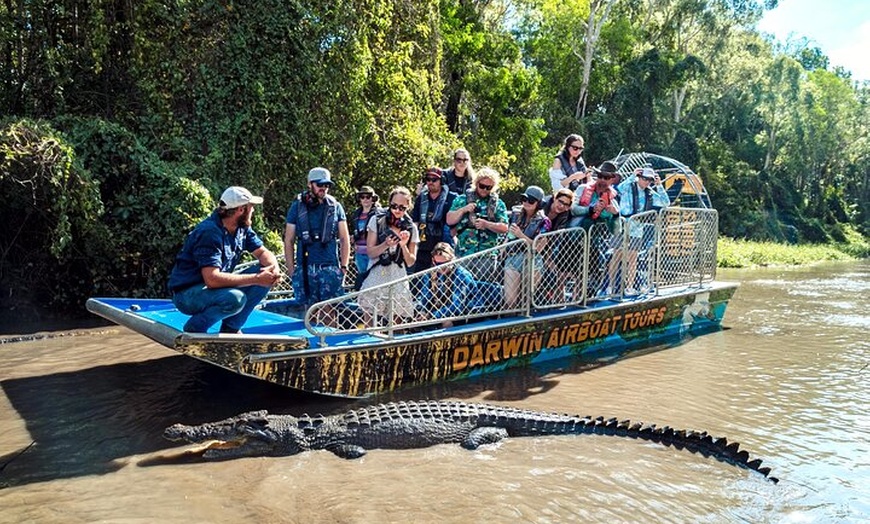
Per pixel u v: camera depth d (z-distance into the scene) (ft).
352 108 45.39
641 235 28.94
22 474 14.64
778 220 154.51
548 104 119.85
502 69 86.02
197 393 20.62
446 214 24.89
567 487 14.56
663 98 137.80
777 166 181.06
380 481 14.75
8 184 30.48
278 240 38.50
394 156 51.31
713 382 23.38
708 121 165.17
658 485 14.76
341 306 20.59
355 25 45.09
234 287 17.94
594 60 124.67
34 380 21.91
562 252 25.32
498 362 23.73
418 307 22.06
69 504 13.19
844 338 31.65
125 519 12.61
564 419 18.20
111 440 16.79
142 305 23.99
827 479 15.23
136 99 38.63
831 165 198.90
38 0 33.99
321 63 42.80
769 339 31.24
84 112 37.58
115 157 34.19
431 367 21.80
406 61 52.19
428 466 15.67
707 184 137.69
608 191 26.02
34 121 32.22
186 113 39.93
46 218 32.42
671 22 139.95
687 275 32.37
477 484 14.67
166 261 34.71
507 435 17.76
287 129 41.57
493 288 23.63
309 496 13.89
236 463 15.64
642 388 22.52
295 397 20.31
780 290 54.60
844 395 21.95
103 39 35.27
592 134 118.01
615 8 134.31
